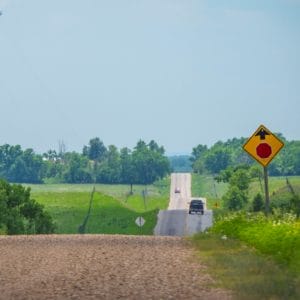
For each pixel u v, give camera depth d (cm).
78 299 4319
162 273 5581
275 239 6594
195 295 4447
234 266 5647
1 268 5981
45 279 5244
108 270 5816
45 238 10025
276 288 4281
